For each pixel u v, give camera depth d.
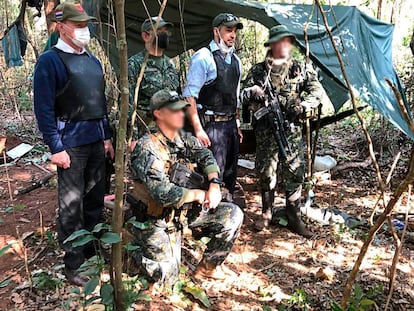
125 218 2.87
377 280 3.17
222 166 3.64
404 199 4.52
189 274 3.20
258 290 3.04
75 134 2.86
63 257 3.23
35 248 3.51
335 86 4.74
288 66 3.68
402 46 8.77
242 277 3.22
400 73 7.00
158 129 2.75
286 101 3.69
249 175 5.11
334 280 3.18
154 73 3.38
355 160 5.78
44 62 2.68
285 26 3.81
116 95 3.11
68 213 2.93
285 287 3.10
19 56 6.99
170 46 5.56
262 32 7.94
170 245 2.88
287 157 3.71
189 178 2.78
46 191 4.88
